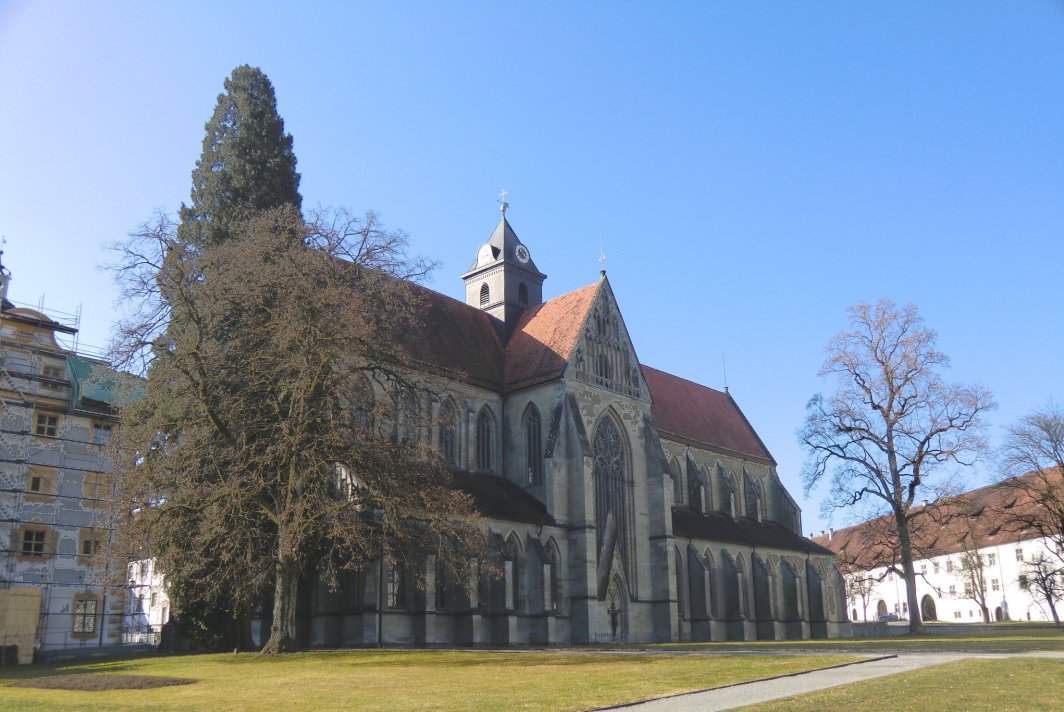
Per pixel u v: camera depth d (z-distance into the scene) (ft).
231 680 129.59
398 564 221.46
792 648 204.85
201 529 176.04
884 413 294.05
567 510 274.57
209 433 181.78
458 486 259.19
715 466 384.68
